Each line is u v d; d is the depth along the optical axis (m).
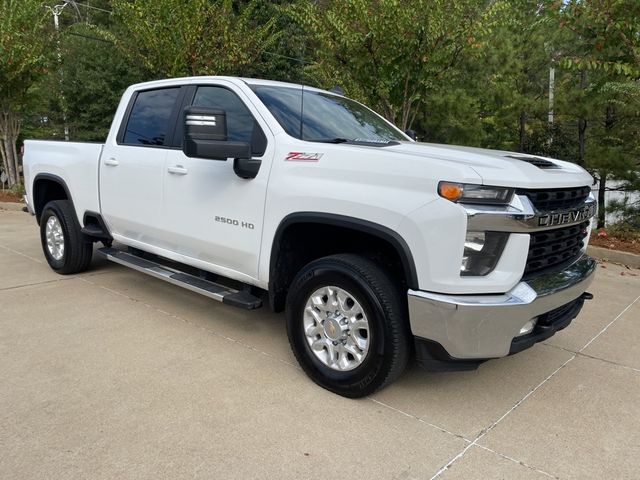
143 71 17.47
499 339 2.91
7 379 3.44
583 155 9.80
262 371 3.67
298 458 2.72
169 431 2.91
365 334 3.22
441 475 2.64
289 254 3.66
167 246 4.60
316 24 8.93
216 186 3.94
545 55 10.51
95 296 5.16
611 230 8.37
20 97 12.80
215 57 10.77
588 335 4.59
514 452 2.86
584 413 3.29
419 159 2.94
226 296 3.89
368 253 3.34
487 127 12.20
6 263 6.40
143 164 4.59
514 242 2.88
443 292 2.85
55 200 5.92
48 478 2.51
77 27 17.83
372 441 2.90
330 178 3.27
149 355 3.86
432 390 3.51
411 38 7.93
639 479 2.67
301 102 3.97
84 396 3.25
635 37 6.89
